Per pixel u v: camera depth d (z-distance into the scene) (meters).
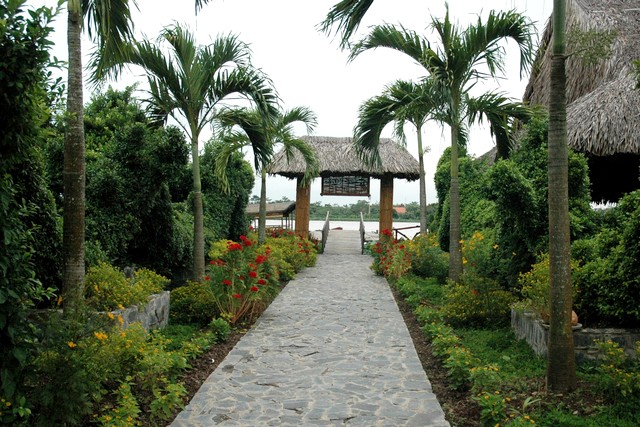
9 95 3.28
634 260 5.29
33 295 3.85
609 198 13.87
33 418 3.62
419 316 8.40
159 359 4.72
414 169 19.45
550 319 4.67
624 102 8.77
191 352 6.08
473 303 7.54
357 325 8.40
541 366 5.49
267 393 5.18
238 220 16.95
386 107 9.92
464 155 17.11
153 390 4.52
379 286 12.79
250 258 9.52
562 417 4.07
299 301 10.65
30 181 5.77
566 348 4.57
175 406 4.76
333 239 26.34
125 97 13.28
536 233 7.43
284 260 14.38
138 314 6.58
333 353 6.70
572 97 11.68
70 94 5.15
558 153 4.60
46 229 6.03
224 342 7.20
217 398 5.02
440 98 8.53
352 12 6.90
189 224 12.01
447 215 14.91
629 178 12.60
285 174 19.66
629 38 10.48
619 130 8.45
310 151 14.87
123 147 8.44
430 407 4.80
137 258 9.67
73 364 3.71
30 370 3.59
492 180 7.44
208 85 9.62
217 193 15.49
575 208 7.66
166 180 8.95
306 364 6.21
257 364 6.19
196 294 8.36
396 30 9.02
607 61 10.34
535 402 4.39
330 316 9.12
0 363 3.43
